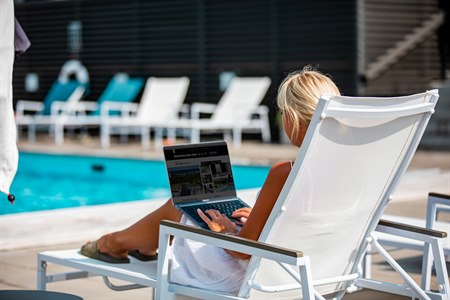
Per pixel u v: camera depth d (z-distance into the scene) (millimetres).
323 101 2682
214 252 3080
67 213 6371
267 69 13953
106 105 13133
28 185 10695
